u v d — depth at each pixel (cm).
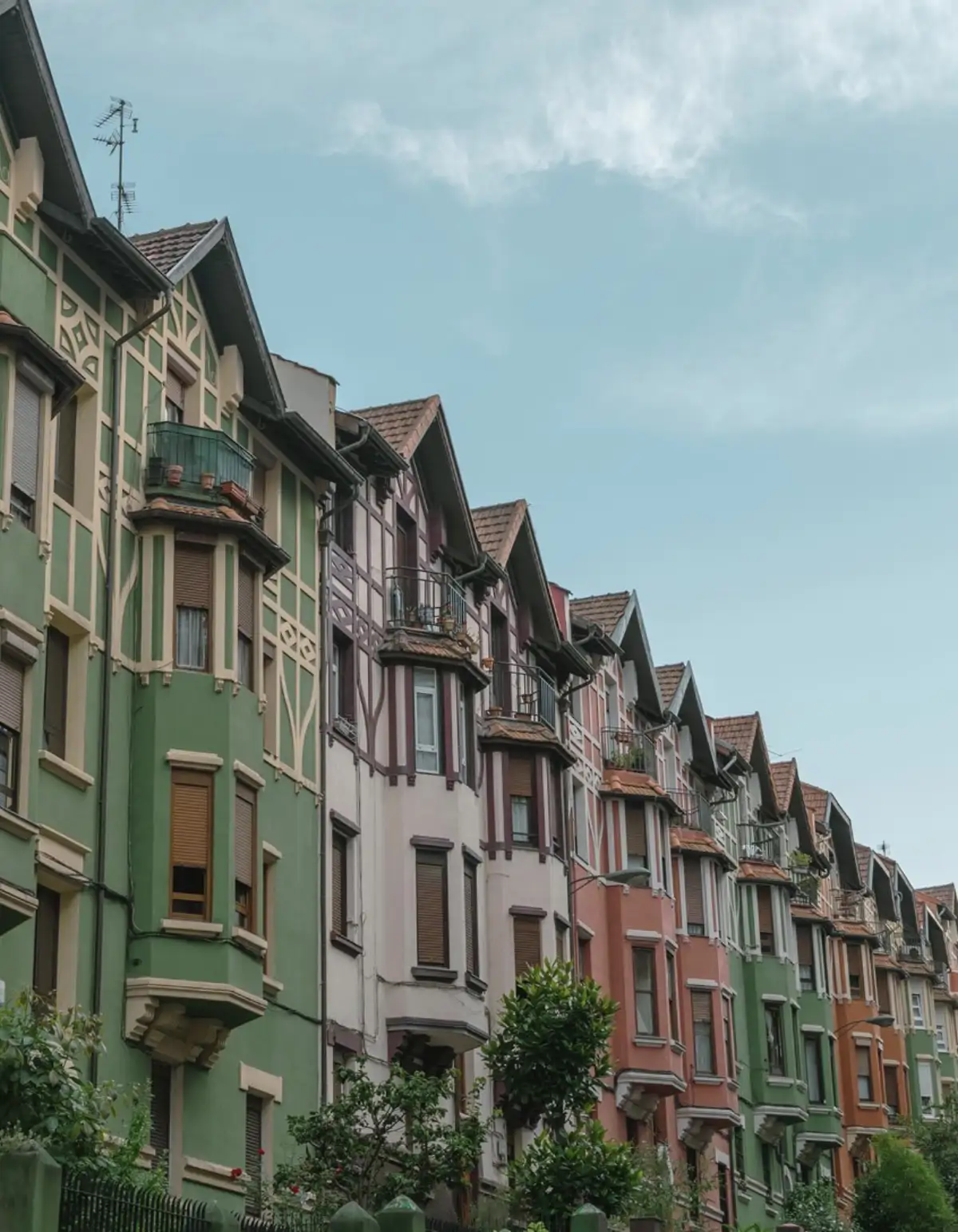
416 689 4078
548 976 3878
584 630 5303
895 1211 6025
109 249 3120
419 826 3984
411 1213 2447
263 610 3553
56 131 2991
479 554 4494
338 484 3909
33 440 2823
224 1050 3212
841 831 7856
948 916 9256
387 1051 3834
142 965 3003
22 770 2706
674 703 5978
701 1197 4938
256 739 3294
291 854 3538
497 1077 3822
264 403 3622
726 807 6506
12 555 2727
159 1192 2159
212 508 3259
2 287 2861
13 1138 1898
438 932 3956
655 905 5241
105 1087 2286
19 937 2738
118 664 3095
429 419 4350
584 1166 3569
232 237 3519
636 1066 5022
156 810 3077
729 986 5866
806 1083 6481
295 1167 3172
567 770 4856
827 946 7275
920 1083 8212
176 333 3400
